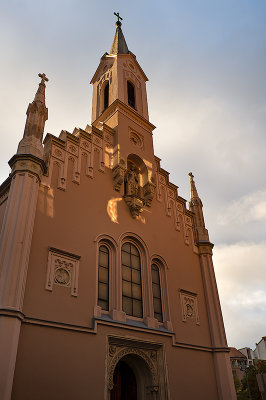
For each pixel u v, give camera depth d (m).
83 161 17.62
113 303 15.38
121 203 18.34
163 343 16.12
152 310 16.75
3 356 10.20
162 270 18.86
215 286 20.81
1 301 11.02
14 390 10.65
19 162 14.18
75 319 13.35
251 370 50.50
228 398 17.19
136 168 20.98
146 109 24.47
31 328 11.91
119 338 14.38
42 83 17.38
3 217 14.42
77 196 16.28
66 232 14.91
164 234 20.08
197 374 17.02
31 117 15.98
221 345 18.73
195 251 21.70
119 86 23.17
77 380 12.27
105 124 19.92
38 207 14.43
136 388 15.45
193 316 18.91
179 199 22.64
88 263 15.04
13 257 11.88
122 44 27.89
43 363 11.67
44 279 13.16
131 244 18.08
